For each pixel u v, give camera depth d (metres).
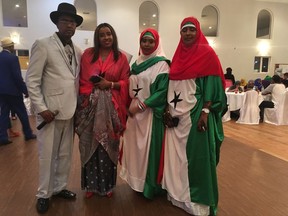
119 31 8.89
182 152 1.92
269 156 3.32
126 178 2.18
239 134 4.60
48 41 1.79
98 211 1.93
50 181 1.93
